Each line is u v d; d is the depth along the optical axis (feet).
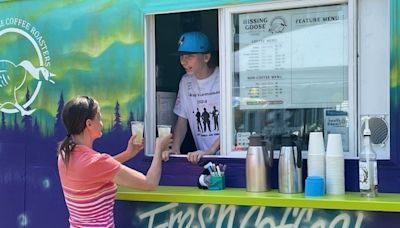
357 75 11.18
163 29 13.00
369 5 11.07
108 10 12.96
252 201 10.73
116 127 12.90
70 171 10.56
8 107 14.03
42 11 13.67
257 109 12.12
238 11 12.11
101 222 10.62
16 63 13.99
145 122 12.66
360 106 11.16
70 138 10.78
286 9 11.81
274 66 11.96
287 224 10.91
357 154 11.15
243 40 12.20
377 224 10.35
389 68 10.75
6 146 14.06
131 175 10.72
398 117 10.62
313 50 11.63
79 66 13.30
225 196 10.96
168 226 11.94
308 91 11.69
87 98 10.91
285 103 11.88
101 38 13.05
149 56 12.78
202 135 12.96
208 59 12.82
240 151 12.21
